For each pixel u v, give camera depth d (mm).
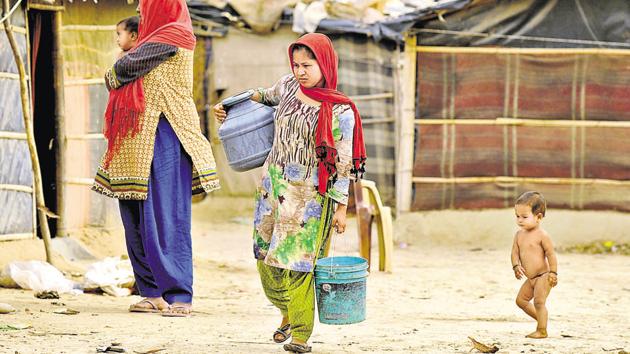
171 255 14492
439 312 16281
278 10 31141
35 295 16312
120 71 14117
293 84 11641
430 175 28469
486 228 28375
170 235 14461
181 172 14523
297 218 11203
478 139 28312
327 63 11164
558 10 27797
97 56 22062
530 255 13359
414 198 28562
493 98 28188
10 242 19797
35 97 21891
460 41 28141
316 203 11211
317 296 11523
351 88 29891
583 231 28062
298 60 11133
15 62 19953
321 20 29797
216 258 24438
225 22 32094
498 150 28281
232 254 25609
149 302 14805
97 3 21969
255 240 11656
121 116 14188
